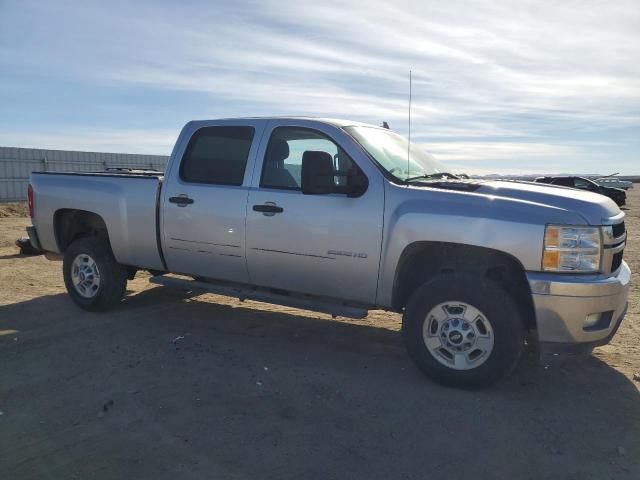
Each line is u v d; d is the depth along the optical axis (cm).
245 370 475
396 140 551
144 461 333
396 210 450
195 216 549
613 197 2884
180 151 575
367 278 468
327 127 499
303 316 652
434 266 475
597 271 408
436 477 319
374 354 520
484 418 389
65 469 325
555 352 411
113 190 610
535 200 426
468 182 476
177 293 758
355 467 329
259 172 523
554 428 376
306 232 486
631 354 522
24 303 696
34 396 424
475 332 425
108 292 635
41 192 673
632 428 377
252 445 352
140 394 426
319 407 406
